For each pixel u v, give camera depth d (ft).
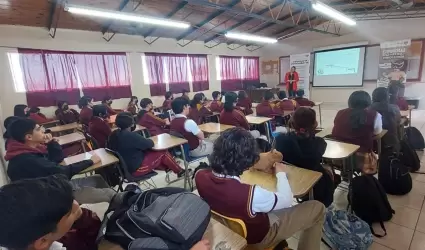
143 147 7.34
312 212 4.36
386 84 24.27
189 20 20.26
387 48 23.91
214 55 29.14
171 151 9.08
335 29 26.89
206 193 3.47
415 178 8.88
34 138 5.48
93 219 3.27
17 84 16.37
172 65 25.00
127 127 7.52
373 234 6.06
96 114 11.54
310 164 5.49
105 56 20.35
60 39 17.93
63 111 16.66
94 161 6.70
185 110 9.55
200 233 2.76
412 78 22.98
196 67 27.30
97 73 19.98
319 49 28.71
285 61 32.32
